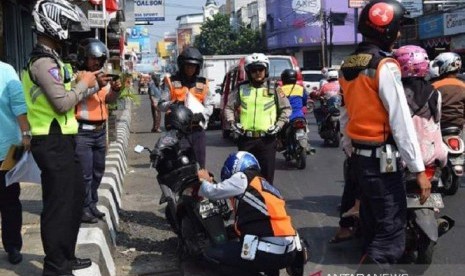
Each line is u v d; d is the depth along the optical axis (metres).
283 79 11.03
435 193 5.28
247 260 4.70
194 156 6.12
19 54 12.94
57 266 4.30
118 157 10.38
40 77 4.14
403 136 3.97
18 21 12.98
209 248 4.99
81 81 4.34
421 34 34.88
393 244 4.20
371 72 4.06
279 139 11.02
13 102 4.58
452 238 6.31
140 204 8.41
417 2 34.81
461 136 7.97
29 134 4.58
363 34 4.27
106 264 5.23
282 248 4.64
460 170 7.83
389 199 4.17
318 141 14.52
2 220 4.85
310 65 53.78
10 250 4.87
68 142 4.34
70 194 4.32
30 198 7.36
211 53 72.31
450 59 7.63
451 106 7.65
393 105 3.98
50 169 4.25
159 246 6.36
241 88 6.45
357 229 5.96
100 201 6.84
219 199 4.92
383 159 4.10
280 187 9.31
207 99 6.68
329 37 50.34
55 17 4.23
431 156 5.31
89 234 5.51
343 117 5.01
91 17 10.34
